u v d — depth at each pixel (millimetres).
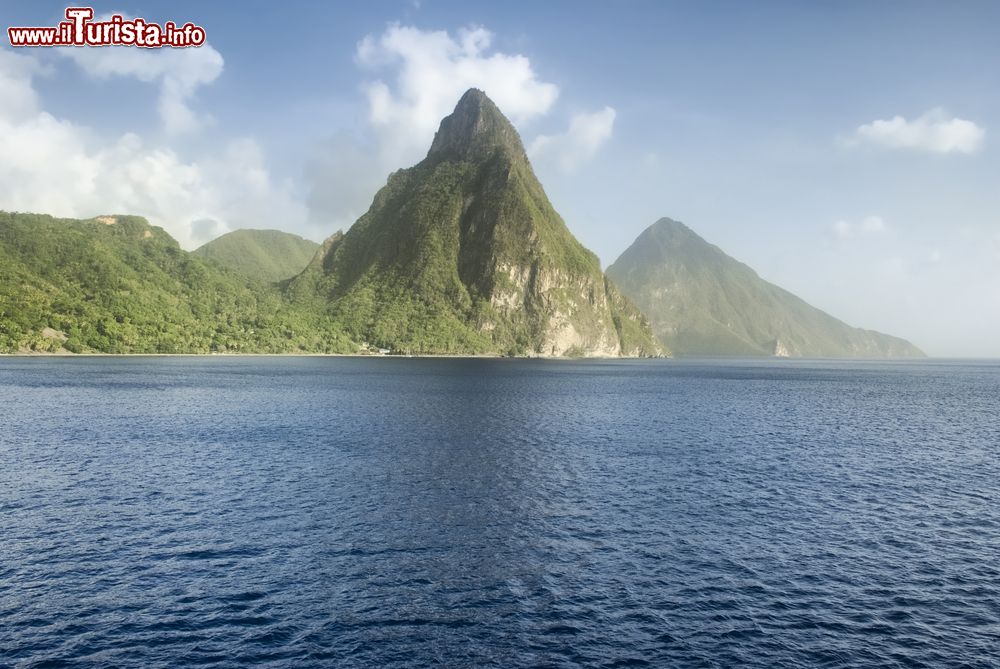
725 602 23391
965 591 24766
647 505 36281
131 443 53312
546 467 46125
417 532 30438
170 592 23172
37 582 23844
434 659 19047
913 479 45188
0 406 76875
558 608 22609
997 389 163750
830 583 25312
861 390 153375
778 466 49062
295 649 19406
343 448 52219
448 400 97312
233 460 46594
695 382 175750
